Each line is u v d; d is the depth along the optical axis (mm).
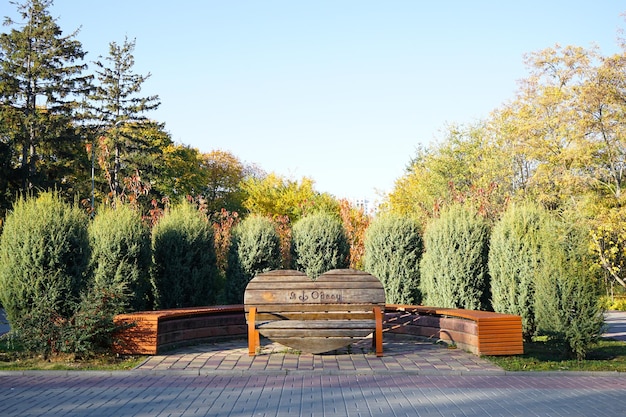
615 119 29531
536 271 11289
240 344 12125
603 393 7953
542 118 32844
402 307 13320
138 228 13773
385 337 13305
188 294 14523
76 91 42812
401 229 15492
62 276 11141
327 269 15844
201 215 15492
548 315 10680
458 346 11508
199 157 59125
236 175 61656
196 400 7383
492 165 36594
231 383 8508
